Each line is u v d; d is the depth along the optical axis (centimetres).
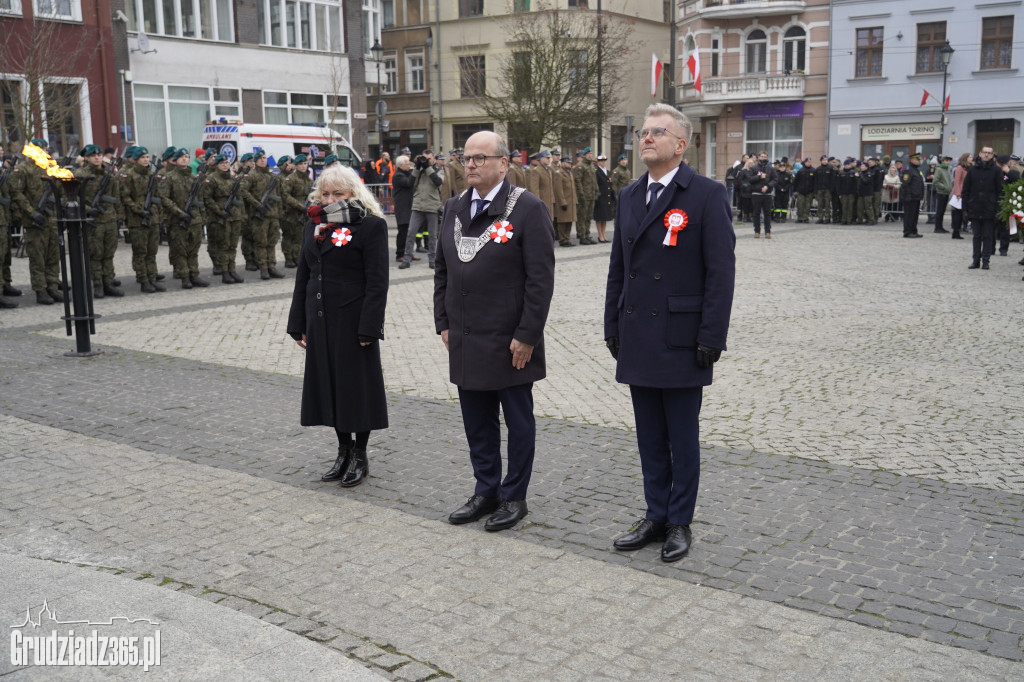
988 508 509
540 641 368
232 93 3291
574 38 3497
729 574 429
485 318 483
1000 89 3566
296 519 501
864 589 412
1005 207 1492
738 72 4112
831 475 562
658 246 446
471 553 455
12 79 2417
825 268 1576
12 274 1569
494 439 507
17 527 488
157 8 3050
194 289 1391
